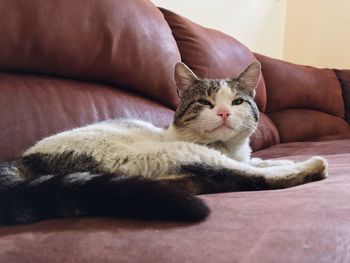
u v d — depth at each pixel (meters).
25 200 0.65
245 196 0.76
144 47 1.40
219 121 1.11
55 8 1.16
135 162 0.88
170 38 1.56
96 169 0.86
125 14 1.35
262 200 0.71
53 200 0.65
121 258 0.50
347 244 0.50
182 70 1.23
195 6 2.43
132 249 0.52
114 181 0.65
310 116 2.58
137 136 1.05
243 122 1.17
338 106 2.84
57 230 0.60
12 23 1.08
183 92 1.23
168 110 1.53
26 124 1.05
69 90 1.21
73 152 0.88
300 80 2.61
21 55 1.11
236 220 0.60
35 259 0.52
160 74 1.47
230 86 1.20
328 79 2.87
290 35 3.62
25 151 0.97
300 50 3.59
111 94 1.33
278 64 2.57
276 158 1.62
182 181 0.83
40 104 1.10
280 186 0.89
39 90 1.13
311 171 0.92
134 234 0.56
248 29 3.05
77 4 1.22
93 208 0.64
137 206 0.62
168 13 1.85
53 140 0.91
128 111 1.33
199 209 0.61
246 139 1.21
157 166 0.88
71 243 0.54
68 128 1.12
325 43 3.52
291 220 0.59
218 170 0.87
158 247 0.52
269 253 0.48
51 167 0.86
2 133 0.99
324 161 0.94
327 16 3.49
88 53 1.24
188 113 1.16
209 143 1.14
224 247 0.51
